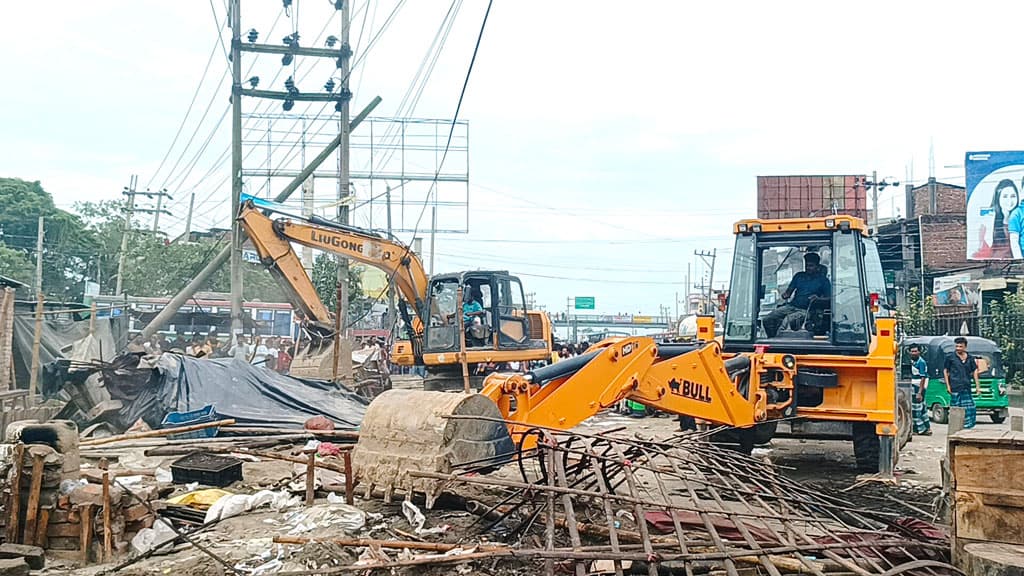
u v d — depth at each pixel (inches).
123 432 506.6
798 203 1211.9
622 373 301.3
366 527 265.0
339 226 711.1
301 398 560.1
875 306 403.2
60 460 247.9
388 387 827.4
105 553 241.4
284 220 695.7
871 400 385.1
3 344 528.4
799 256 417.7
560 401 285.4
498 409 263.1
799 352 396.2
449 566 225.9
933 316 1186.6
